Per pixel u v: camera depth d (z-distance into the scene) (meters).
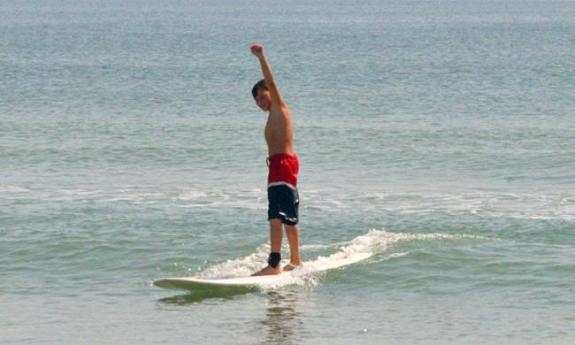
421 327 30.25
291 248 35.88
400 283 34.62
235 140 73.38
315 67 153.62
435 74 139.38
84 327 30.41
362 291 33.81
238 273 35.94
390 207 48.28
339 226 43.66
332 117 88.44
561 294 33.22
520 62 162.75
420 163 62.94
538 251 38.25
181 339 29.23
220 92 113.56
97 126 81.75
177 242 40.16
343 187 54.22
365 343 28.84
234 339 29.20
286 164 35.28
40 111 93.06
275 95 35.69
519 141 71.88
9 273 36.28
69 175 58.38
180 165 62.41
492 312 31.59
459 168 60.94
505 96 107.31
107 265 37.19
